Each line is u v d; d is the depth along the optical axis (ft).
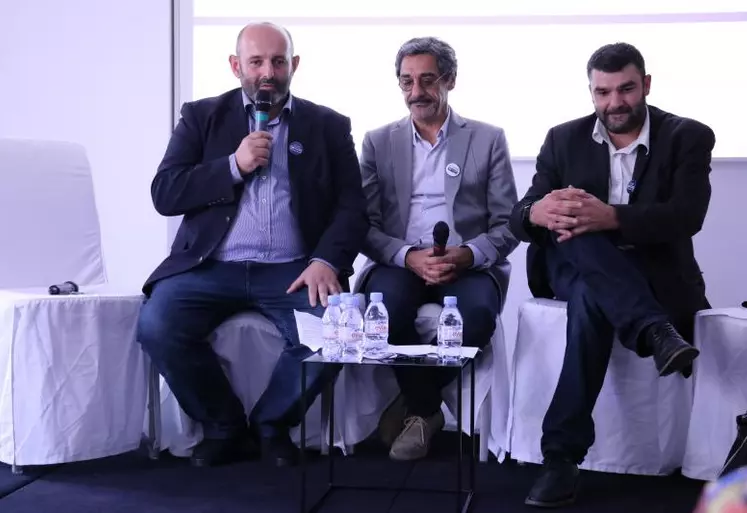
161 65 12.89
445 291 9.50
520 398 9.02
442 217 10.03
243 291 9.36
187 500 7.77
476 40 12.55
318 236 9.74
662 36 12.17
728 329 8.23
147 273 13.04
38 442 8.48
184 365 8.91
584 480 8.59
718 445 8.28
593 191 9.04
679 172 8.72
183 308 9.01
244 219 9.57
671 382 8.61
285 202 9.66
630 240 8.35
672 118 9.06
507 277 10.08
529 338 9.01
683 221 8.43
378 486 8.23
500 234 9.79
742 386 8.14
